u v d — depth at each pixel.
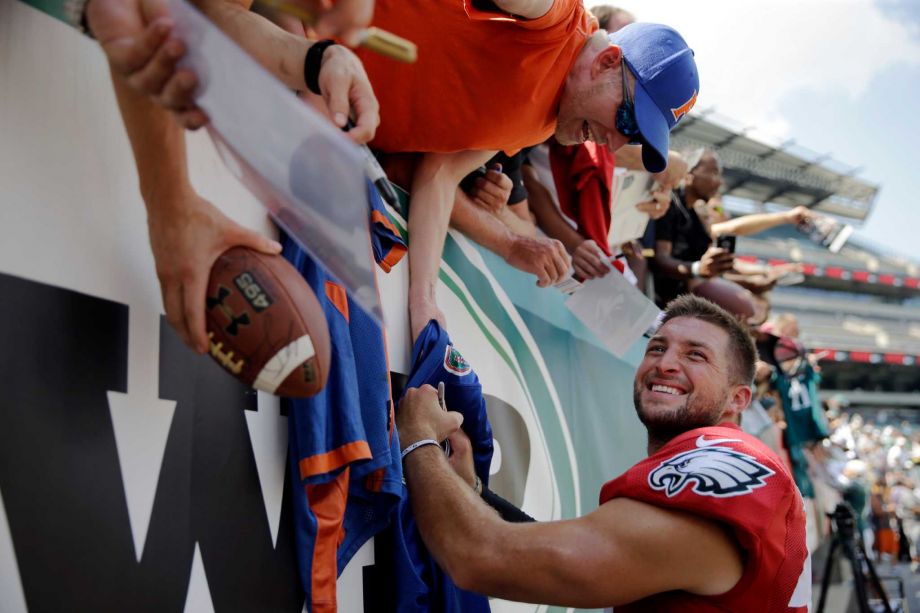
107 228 1.19
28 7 1.09
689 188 4.13
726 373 2.00
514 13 1.68
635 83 1.97
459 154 2.11
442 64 1.79
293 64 1.12
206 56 0.95
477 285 2.41
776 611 1.58
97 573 1.11
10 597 1.00
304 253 1.48
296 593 1.44
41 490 1.05
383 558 1.72
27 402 1.05
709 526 1.54
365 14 0.88
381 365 1.58
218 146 1.10
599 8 3.06
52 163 1.11
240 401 1.40
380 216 1.62
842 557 5.62
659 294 4.28
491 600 2.09
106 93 1.20
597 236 2.81
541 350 2.69
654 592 1.54
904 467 11.12
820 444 6.21
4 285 1.04
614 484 1.68
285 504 1.46
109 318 1.17
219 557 1.30
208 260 1.12
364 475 1.53
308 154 1.06
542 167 2.97
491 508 1.64
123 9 0.94
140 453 1.20
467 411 1.97
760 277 4.86
